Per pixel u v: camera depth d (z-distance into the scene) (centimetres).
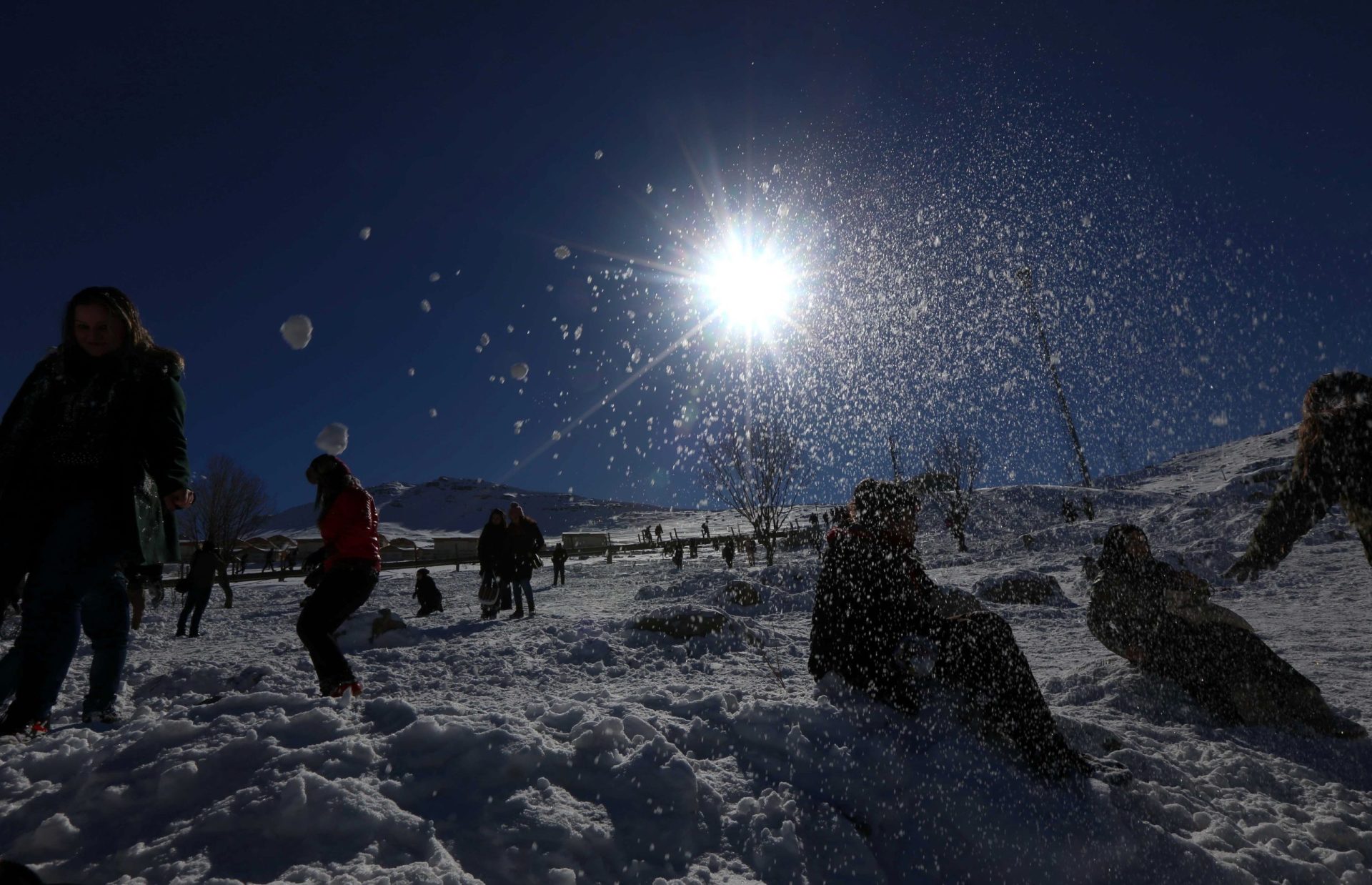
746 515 2497
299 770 176
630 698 260
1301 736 293
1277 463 3162
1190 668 320
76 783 181
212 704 219
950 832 203
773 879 178
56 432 254
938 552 2262
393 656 480
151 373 271
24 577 252
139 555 257
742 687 336
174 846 159
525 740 199
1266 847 207
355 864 154
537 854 167
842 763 214
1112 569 354
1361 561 1093
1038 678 423
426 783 183
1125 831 200
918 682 242
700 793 198
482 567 892
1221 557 1195
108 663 268
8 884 96
